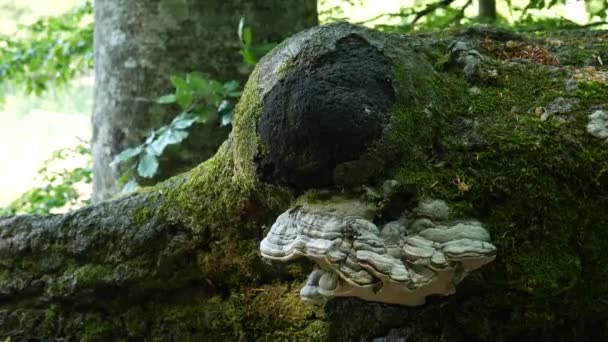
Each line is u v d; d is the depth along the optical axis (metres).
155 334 2.08
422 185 1.68
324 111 1.65
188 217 2.04
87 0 5.15
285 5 2.83
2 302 2.16
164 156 2.71
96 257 2.09
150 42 2.76
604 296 1.78
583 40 2.03
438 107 1.76
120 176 2.85
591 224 1.74
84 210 2.12
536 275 1.71
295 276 2.01
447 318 1.82
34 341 2.13
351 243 1.59
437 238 1.64
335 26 1.76
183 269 2.05
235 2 2.75
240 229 2.01
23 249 2.12
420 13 3.34
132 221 2.07
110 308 2.11
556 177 1.72
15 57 5.00
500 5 3.95
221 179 2.01
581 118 1.75
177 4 2.74
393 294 1.64
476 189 1.71
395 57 1.75
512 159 1.72
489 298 1.78
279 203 1.83
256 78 1.82
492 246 1.64
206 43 2.75
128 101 2.82
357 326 1.91
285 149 1.71
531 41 2.00
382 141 1.67
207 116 2.65
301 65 1.72
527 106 1.79
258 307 2.01
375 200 1.66
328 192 1.68
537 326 1.80
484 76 1.83
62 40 4.90
